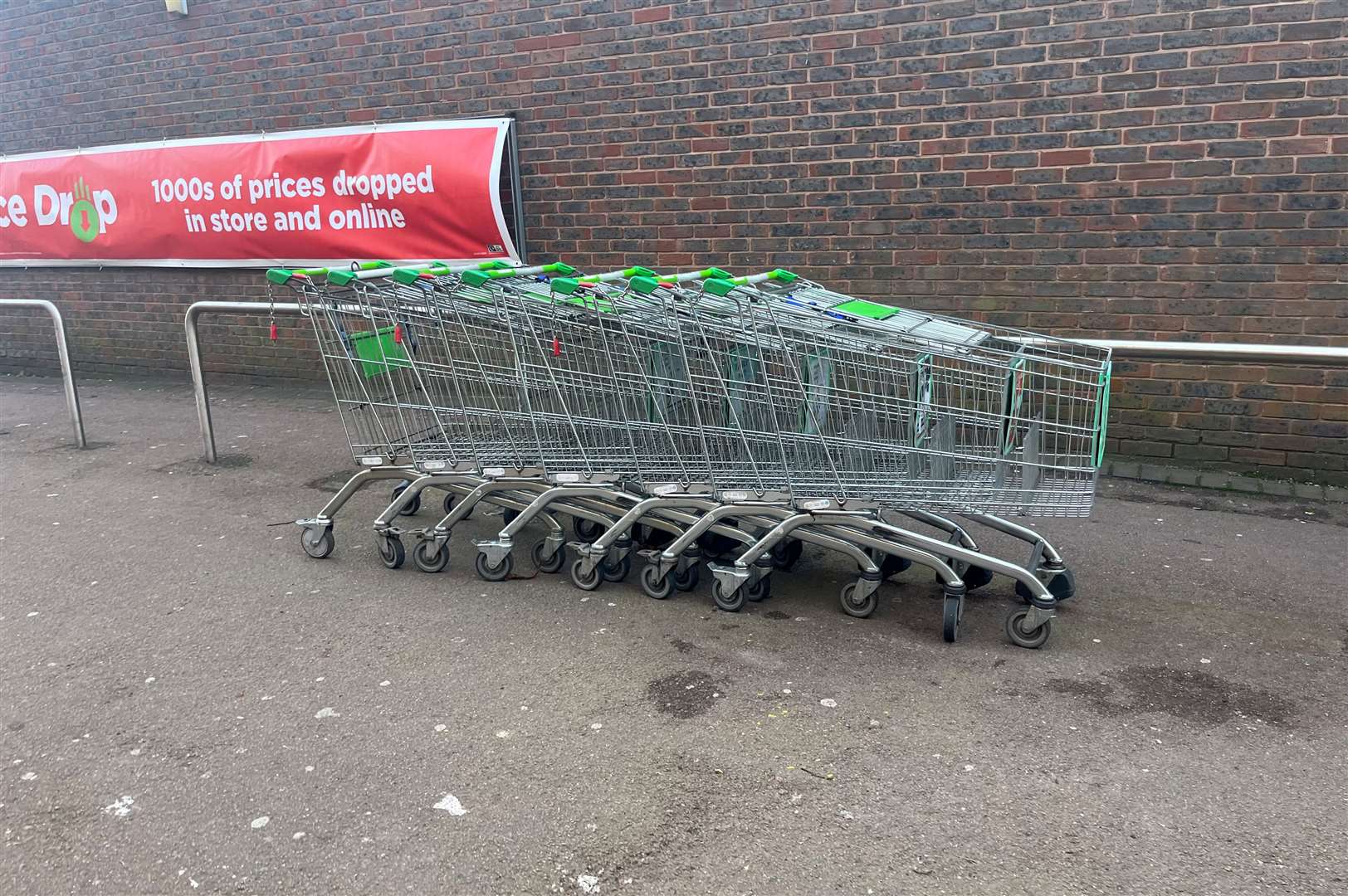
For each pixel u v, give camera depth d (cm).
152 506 549
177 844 258
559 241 726
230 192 825
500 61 715
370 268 423
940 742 304
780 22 627
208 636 382
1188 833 260
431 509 541
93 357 959
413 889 240
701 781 284
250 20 798
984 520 411
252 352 880
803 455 388
